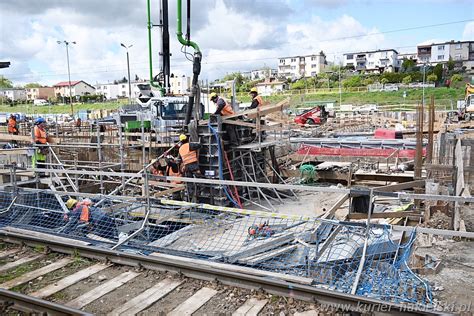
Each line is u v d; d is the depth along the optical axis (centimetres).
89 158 1562
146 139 1542
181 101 1778
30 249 733
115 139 1680
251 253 707
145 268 630
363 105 5403
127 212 908
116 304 527
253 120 1280
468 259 630
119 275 612
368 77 8250
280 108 1238
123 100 8712
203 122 1139
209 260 668
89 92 12888
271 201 1241
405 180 1329
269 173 1409
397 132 2142
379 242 674
